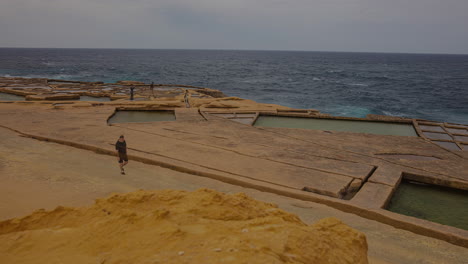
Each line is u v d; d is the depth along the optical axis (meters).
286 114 21.91
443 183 10.93
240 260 2.91
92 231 4.04
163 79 81.00
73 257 3.51
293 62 192.12
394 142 15.55
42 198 7.90
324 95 57.78
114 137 14.84
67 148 13.28
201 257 3.01
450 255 6.79
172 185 9.84
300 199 9.34
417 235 7.63
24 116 19.20
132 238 3.70
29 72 87.81
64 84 41.47
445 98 56.97
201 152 13.09
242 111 22.48
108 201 5.05
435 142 15.81
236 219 4.50
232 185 10.19
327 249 3.62
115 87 39.62
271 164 11.92
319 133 17.02
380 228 7.88
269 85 72.19
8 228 4.54
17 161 10.86
